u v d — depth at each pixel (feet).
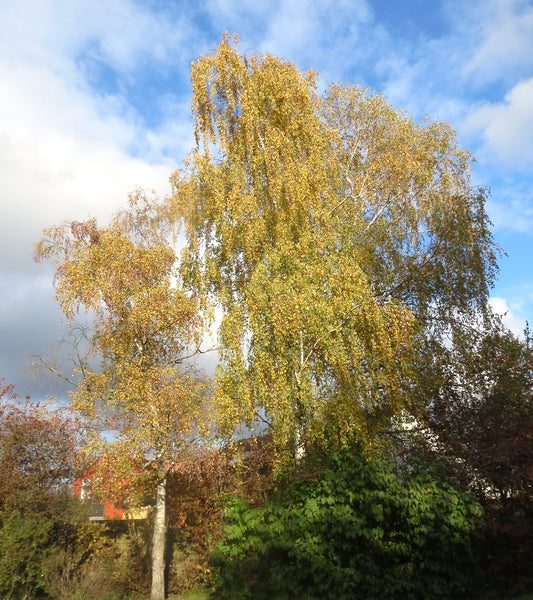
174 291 50.67
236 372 44.86
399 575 32.81
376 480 34.17
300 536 34.78
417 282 58.29
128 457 43.32
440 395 47.24
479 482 39.22
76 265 51.24
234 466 47.03
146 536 48.24
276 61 61.26
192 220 56.49
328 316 44.60
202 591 43.91
